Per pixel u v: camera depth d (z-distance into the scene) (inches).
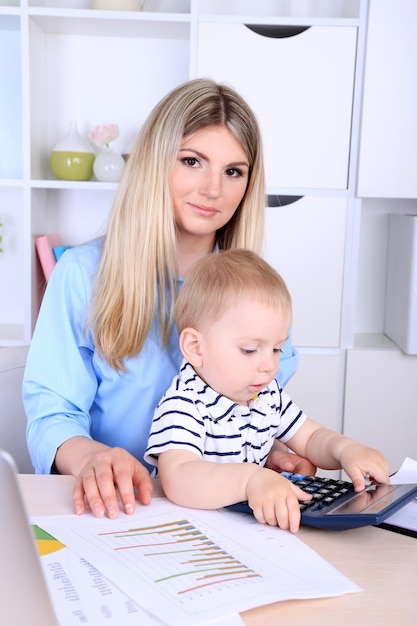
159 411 36.5
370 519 27.7
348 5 83.7
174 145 41.9
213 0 86.9
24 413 48.2
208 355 35.9
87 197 90.1
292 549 27.0
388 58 77.4
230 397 36.8
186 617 21.3
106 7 79.3
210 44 77.5
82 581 23.6
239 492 30.4
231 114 42.8
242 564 25.4
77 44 87.3
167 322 43.9
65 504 31.3
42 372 42.8
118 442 44.9
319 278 81.0
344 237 80.6
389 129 78.4
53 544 26.5
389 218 90.4
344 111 78.7
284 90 78.2
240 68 77.8
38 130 83.1
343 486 33.3
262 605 22.8
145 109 88.8
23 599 18.1
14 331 86.8
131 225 42.7
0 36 87.1
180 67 88.1
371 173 79.2
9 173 89.9
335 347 82.1
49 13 77.0
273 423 39.3
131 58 87.8
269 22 77.2
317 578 24.6
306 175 79.7
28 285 79.8
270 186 79.7
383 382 81.6
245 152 43.9
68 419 40.8
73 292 44.3
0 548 17.6
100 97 88.4
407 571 26.1
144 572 24.3
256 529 29.0
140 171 42.9
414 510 31.9
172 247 43.1
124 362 43.2
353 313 81.8
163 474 32.9
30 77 78.4
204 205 42.9
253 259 37.7
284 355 52.0
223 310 35.2
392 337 87.2
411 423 82.2
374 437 82.5
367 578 25.3
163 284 43.1
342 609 23.0
